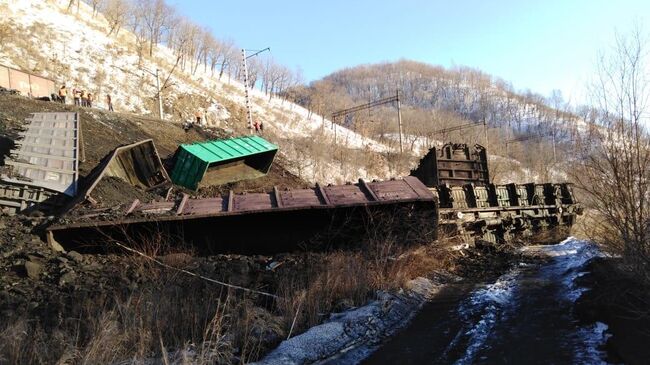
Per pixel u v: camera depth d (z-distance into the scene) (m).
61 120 15.26
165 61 73.62
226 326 6.48
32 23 53.78
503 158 45.88
